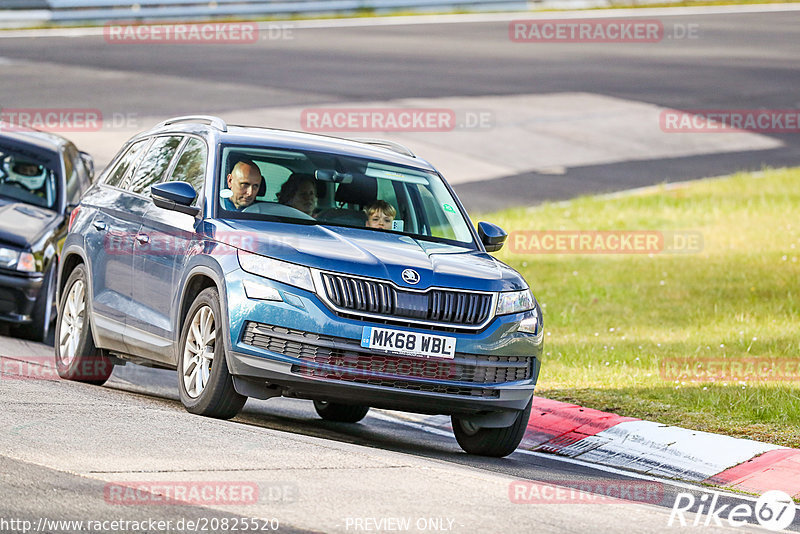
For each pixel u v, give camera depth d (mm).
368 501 21469
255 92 116875
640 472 32344
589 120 116250
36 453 23031
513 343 29766
